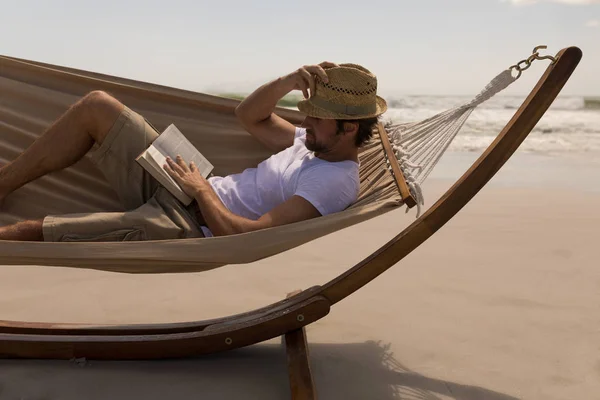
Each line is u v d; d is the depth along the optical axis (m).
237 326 2.21
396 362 2.42
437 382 2.26
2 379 2.13
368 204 2.17
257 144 2.90
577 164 7.86
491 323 2.80
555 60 1.92
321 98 2.30
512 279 3.39
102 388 2.11
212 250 2.05
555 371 2.36
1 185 2.36
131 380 2.17
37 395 2.04
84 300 3.06
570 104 18.88
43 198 2.64
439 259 3.76
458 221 4.71
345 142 2.35
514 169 7.43
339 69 2.28
